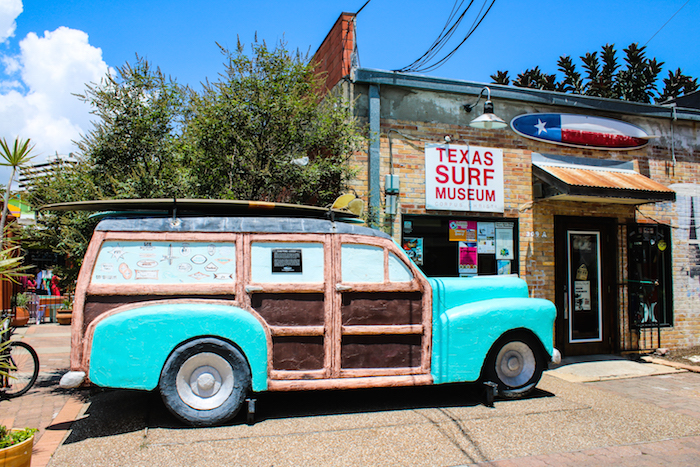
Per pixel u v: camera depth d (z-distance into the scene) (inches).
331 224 200.8
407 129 311.4
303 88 272.2
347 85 305.6
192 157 252.4
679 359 335.6
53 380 263.6
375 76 303.4
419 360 202.4
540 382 263.6
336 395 225.5
